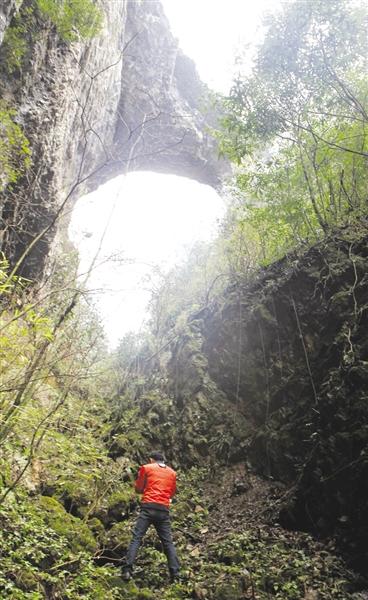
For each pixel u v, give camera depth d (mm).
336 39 6000
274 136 7121
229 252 10094
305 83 6406
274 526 6406
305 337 7855
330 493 5973
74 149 11180
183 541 6344
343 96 6746
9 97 8352
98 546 5520
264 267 9461
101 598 4559
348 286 7375
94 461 6398
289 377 7863
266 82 6547
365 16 5789
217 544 6168
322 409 6562
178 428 8836
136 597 4926
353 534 5559
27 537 4543
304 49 6164
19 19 8203
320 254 8078
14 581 4082
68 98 9727
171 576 5316
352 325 6828
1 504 4508
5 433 3908
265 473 7504
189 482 7898
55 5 7086
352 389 6219
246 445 8039
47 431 4348
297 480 6547
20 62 8414
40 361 4266
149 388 9695
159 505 5539
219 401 8906
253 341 8906
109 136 14875
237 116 6914
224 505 7289
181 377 9648
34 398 4824
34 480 5652
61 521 5332
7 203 8039
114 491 6660
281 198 8258
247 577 5328
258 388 8484
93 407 8141
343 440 6008
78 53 9750
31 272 8953
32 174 7812
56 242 9484
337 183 8422
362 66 6469
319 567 5418
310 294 8078
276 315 8578
